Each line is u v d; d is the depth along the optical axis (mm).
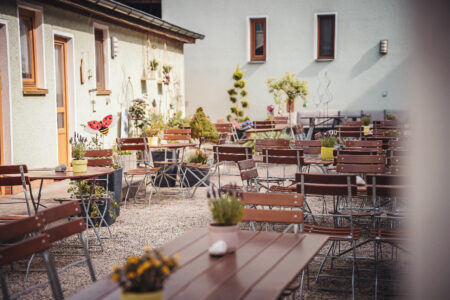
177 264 2184
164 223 6766
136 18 11961
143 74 13195
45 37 8766
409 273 2072
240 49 21016
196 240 3338
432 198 1812
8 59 7707
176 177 9578
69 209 3486
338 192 4387
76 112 9852
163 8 21422
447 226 1806
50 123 8867
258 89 21047
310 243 3246
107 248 5641
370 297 4199
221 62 21219
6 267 5000
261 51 21172
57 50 9438
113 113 11523
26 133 8203
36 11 8562
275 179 7105
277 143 7930
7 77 7711
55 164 9031
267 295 2338
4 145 7770
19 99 8008
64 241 5945
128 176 9844
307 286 4441
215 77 21312
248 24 20875
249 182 6461
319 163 7137
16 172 5043
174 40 15648
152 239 5977
